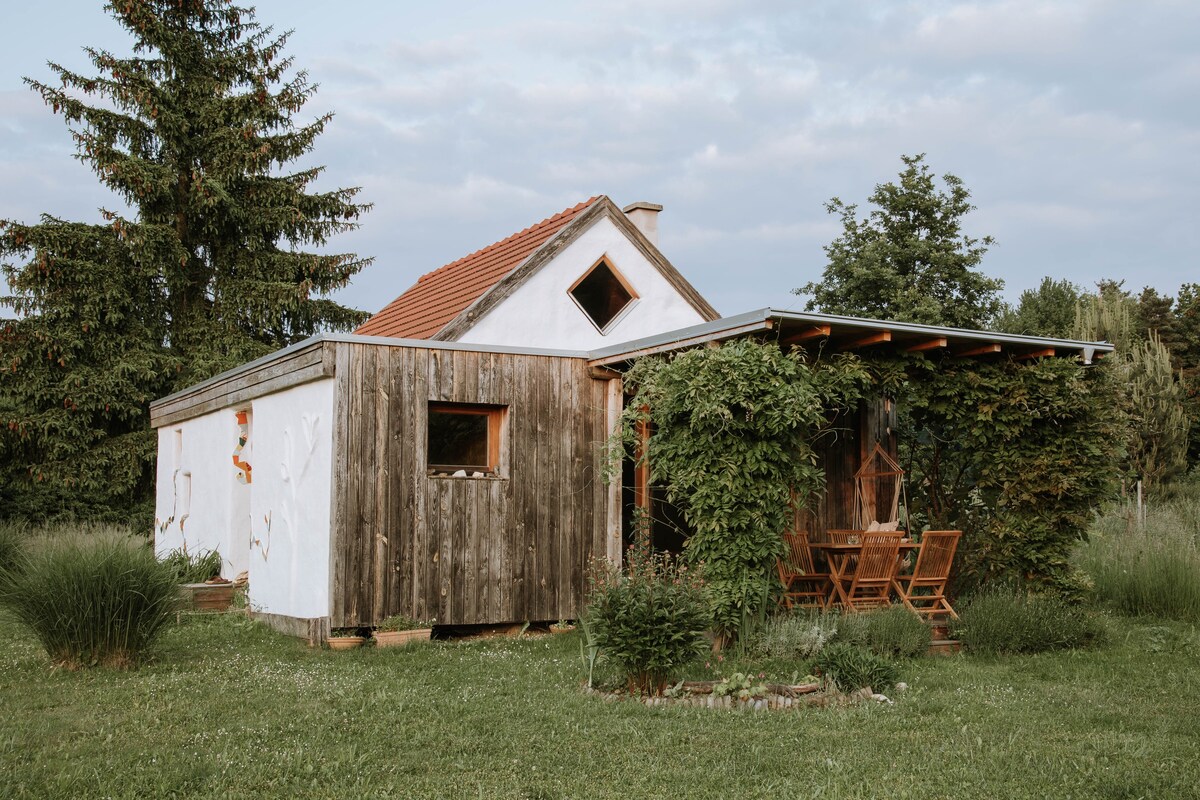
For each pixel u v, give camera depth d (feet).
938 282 97.14
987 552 37.40
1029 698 25.46
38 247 77.71
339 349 34.81
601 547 39.24
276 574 38.52
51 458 78.43
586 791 17.78
